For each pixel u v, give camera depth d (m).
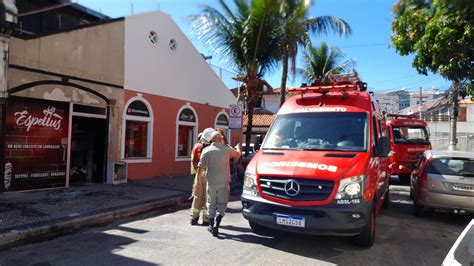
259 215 6.02
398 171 15.34
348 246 6.36
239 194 12.16
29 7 13.26
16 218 7.34
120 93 12.85
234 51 14.91
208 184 6.92
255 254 5.84
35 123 10.32
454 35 8.86
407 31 10.53
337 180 5.62
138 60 13.61
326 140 6.76
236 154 7.28
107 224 7.80
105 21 12.24
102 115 12.27
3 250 5.99
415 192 9.00
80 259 5.54
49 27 14.10
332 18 16.69
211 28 14.91
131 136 13.56
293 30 14.54
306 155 6.30
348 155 6.20
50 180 10.77
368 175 5.95
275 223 5.85
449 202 8.20
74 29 11.24
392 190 13.89
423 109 41.94
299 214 5.70
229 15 14.89
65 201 9.14
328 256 5.85
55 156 10.88
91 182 12.41
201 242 6.44
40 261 5.45
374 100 8.19
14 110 9.81
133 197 10.08
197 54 16.80
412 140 15.77
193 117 16.67
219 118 18.61
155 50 14.40
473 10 5.48
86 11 15.24
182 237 6.76
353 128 6.80
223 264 5.36
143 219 8.30
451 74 9.36
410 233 7.48
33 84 10.18
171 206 9.91
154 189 11.58
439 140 32.97
